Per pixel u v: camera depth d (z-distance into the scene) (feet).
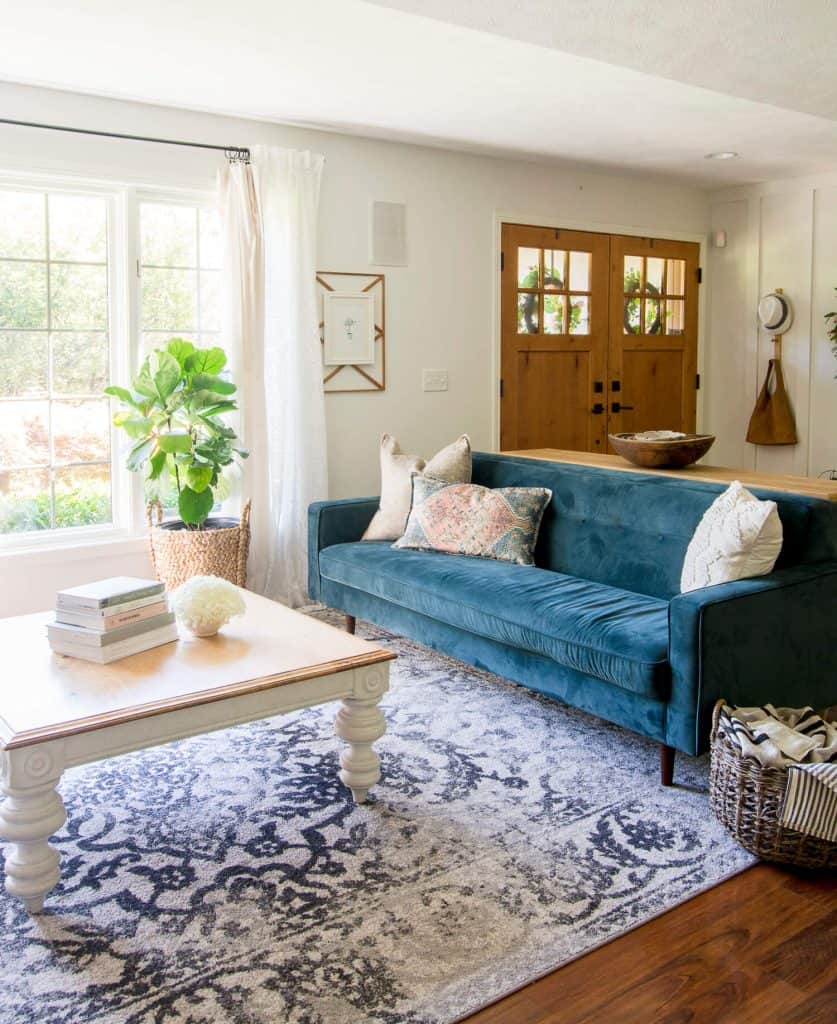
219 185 14.71
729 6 8.94
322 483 15.94
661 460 12.10
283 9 10.44
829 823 7.19
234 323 14.97
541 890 7.22
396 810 8.51
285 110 14.64
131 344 14.64
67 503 14.58
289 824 8.27
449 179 17.51
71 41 11.47
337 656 8.32
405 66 12.44
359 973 6.24
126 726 7.02
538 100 14.07
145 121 14.20
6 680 7.65
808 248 20.10
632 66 10.66
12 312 13.82
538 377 19.34
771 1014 5.86
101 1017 5.83
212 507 14.32
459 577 11.25
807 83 11.31
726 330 21.77
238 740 10.15
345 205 16.31
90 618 8.11
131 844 7.92
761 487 10.52
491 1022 5.79
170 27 10.99
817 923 6.82
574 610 9.73
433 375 17.78
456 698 11.39
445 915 6.89
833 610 9.38
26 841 6.75
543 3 8.82
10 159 13.19
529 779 9.14
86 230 14.28
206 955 6.43
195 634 8.81
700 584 9.31
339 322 16.44
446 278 17.71
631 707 8.96
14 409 13.98
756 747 7.50
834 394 20.04
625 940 6.61
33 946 6.53
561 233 19.25
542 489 12.53
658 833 8.09
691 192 21.34
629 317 20.70
